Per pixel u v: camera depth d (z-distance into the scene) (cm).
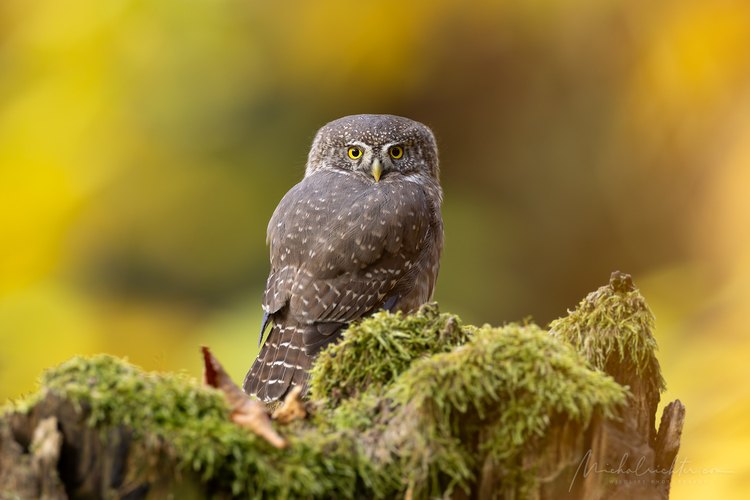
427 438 296
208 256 1423
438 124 1630
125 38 1420
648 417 361
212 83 1449
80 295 1387
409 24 1502
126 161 1435
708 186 1375
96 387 258
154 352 1335
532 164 1599
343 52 1502
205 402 273
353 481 287
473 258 1521
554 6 1474
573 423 301
